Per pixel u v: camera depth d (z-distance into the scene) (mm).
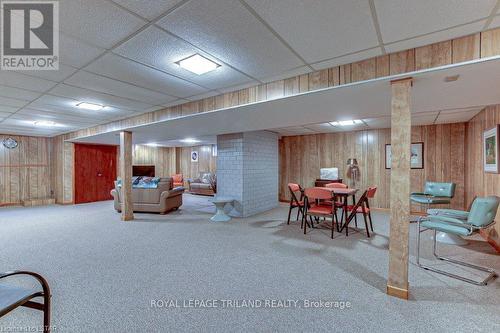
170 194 5828
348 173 6695
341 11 1548
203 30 1768
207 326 1773
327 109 3248
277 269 2705
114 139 6660
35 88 2969
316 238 3834
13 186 6973
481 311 1935
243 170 5512
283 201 7809
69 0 1431
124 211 5043
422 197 4750
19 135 7059
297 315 1897
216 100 3336
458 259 2975
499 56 1721
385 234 4043
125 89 3043
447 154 5465
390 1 1448
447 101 2865
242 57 2199
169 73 2549
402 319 1839
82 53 2107
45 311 1366
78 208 6633
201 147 10562
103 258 3016
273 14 1582
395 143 2123
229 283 2395
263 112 3402
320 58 2215
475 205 2477
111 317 1868
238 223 4867
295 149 7594
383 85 2297
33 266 2779
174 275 2562
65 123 5285
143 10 1533
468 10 1520
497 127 3295
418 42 1927
